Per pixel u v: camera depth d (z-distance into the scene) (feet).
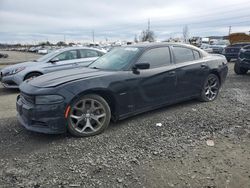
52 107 13.98
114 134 15.23
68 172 11.18
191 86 20.22
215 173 10.87
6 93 29.37
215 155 12.42
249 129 15.58
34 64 30.63
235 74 40.06
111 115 16.42
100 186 10.16
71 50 31.86
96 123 15.34
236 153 12.60
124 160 12.10
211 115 18.19
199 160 11.98
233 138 14.34
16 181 10.59
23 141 14.44
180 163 11.75
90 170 11.31
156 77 17.66
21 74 29.32
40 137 14.93
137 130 15.72
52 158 12.44
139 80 16.80
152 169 11.29
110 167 11.51
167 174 10.87
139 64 16.58
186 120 17.24
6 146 13.82
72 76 15.60
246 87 28.45
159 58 18.45
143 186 10.10
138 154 12.67
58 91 14.12
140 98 17.04
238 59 38.63
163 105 18.65
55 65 30.40
